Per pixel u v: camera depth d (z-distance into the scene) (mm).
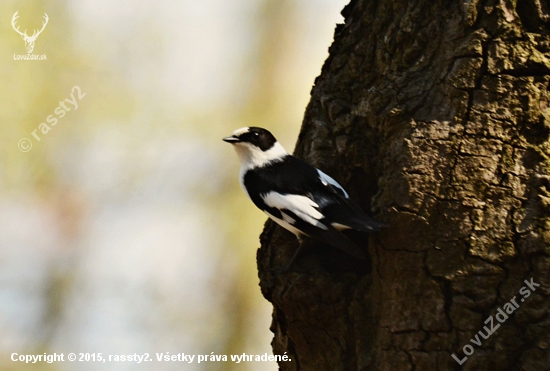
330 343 8289
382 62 8625
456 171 7242
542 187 7027
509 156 7180
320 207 8492
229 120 20016
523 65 7211
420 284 7336
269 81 20906
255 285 19391
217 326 19344
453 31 7613
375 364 7855
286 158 9562
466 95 7344
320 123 9148
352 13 9312
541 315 6812
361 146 8680
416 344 7371
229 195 19484
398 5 8555
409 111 7742
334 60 9227
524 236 6977
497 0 7367
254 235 19375
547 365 6699
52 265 19250
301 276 8383
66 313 19141
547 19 7242
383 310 7719
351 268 8766
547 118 7141
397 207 7434
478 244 7086
